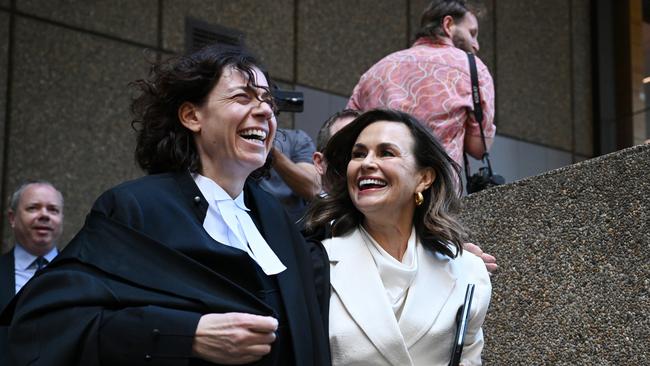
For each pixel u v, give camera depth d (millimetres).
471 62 4648
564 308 3992
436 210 3227
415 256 3170
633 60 10078
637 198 3807
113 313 2461
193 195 2775
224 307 2551
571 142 9789
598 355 3842
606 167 3934
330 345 2986
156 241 2588
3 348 2572
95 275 2539
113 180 6770
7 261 5309
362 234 3223
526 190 4223
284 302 2748
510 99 9320
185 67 2850
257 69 2928
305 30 7965
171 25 7207
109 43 6902
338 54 8133
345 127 3297
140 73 7008
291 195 4758
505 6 9438
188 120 2863
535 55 9617
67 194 6547
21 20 6578
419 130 3232
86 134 6695
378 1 8492
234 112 2795
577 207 4016
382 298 3039
